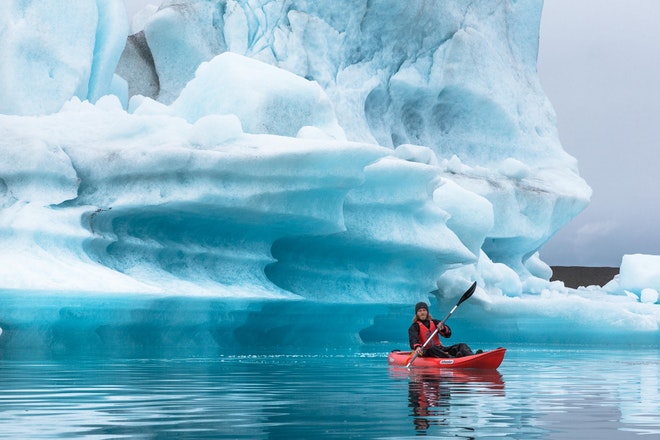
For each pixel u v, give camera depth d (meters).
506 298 23.78
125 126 16.52
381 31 29.53
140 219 16.20
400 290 20.92
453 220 22.89
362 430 5.38
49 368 10.50
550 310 23.70
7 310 13.91
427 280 21.61
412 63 30.44
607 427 5.61
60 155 15.77
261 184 15.65
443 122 31.73
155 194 15.57
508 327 24.12
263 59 27.59
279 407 6.56
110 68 23.72
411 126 31.38
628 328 23.72
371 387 8.33
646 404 7.14
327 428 5.45
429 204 20.44
